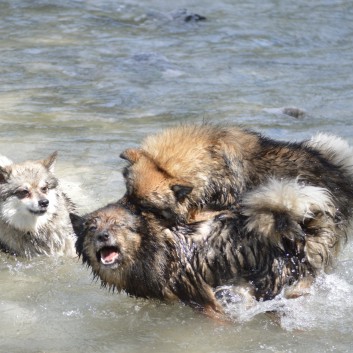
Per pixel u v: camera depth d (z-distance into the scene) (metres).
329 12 42.28
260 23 39.84
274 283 13.78
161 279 13.72
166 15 40.25
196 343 13.06
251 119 25.02
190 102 27.11
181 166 14.09
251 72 31.36
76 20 39.19
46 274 16.19
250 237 13.73
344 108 26.55
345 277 14.77
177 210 13.85
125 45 35.12
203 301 13.86
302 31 38.38
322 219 13.73
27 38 35.72
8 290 15.19
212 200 14.34
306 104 27.00
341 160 15.27
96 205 18.34
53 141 22.86
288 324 13.61
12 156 21.48
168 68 31.50
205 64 32.41
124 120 25.06
